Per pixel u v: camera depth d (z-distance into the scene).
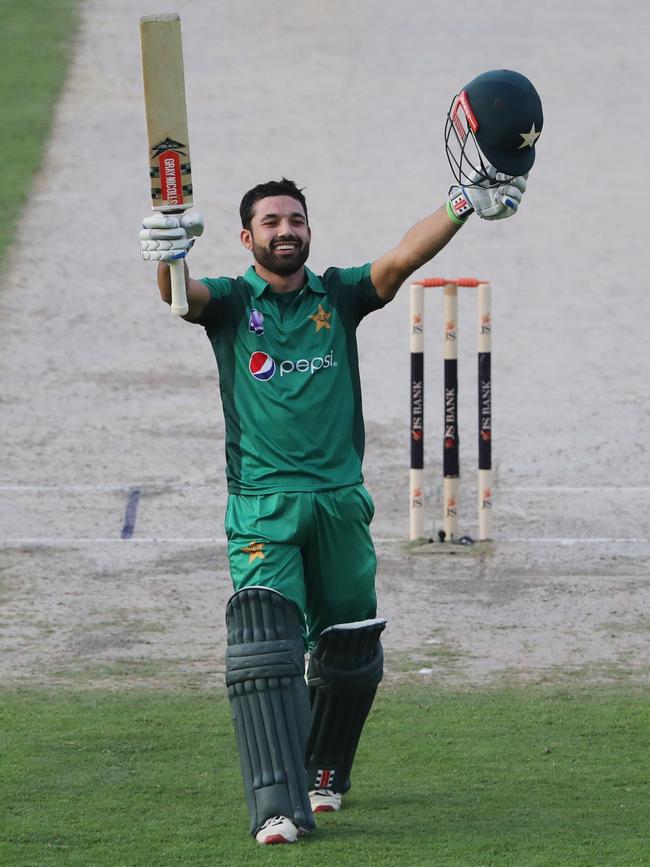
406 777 22.67
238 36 95.56
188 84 88.06
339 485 20.11
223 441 49.44
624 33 95.62
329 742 21.05
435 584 36.38
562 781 22.38
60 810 20.95
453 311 39.19
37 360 56.97
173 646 31.61
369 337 60.31
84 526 41.44
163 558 38.69
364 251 66.88
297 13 99.62
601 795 21.67
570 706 26.91
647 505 43.59
